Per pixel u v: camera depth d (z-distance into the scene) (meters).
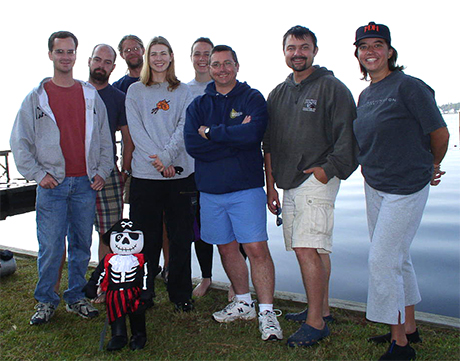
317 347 2.96
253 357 2.87
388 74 2.77
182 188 3.61
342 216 9.45
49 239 3.34
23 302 3.77
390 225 2.64
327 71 3.11
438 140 2.58
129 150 4.01
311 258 3.03
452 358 2.76
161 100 3.63
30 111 3.26
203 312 3.60
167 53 3.55
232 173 3.14
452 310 4.38
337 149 2.92
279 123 3.19
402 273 2.80
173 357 2.90
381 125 2.65
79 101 3.39
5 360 2.88
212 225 3.36
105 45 3.87
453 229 7.86
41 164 3.32
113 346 2.96
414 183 2.62
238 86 3.26
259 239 3.19
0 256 4.41
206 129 3.15
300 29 3.04
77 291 3.54
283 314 3.59
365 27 2.73
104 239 3.09
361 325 3.28
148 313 3.59
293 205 3.19
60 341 3.10
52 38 3.28
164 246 4.34
